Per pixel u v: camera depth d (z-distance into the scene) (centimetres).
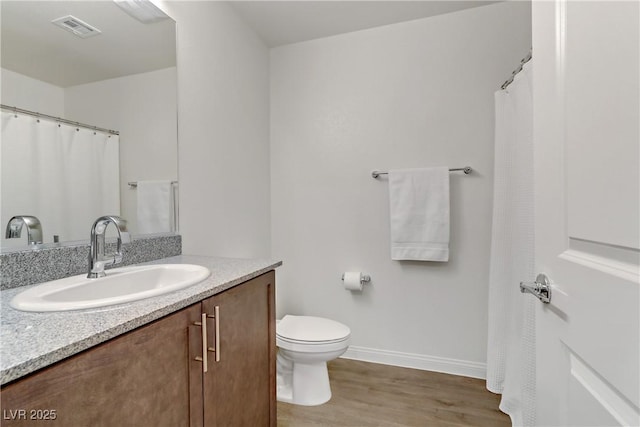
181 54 162
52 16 112
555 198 75
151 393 75
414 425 158
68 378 57
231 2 198
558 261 73
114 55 131
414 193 210
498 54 202
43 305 72
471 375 207
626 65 51
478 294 207
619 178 52
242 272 118
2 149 97
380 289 228
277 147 252
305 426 157
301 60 246
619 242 52
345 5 202
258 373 125
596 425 58
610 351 54
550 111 78
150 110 147
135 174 139
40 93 108
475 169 206
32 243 104
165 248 151
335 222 238
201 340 92
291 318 199
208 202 181
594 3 59
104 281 102
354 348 233
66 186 115
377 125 227
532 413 142
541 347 83
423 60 216
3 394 49
